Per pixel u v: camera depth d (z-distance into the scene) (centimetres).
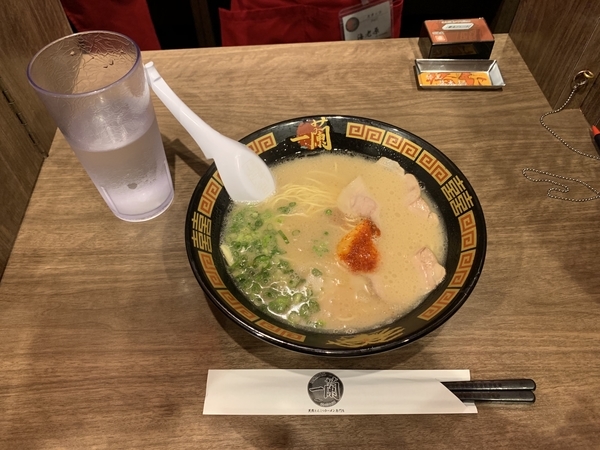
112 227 40
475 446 30
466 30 51
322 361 33
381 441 30
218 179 38
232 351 34
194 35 96
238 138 46
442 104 49
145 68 37
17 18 42
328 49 54
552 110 48
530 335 34
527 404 31
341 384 32
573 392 32
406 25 96
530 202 41
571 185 43
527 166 44
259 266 36
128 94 33
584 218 40
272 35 71
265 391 32
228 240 38
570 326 34
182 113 38
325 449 30
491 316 35
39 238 40
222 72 52
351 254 36
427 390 31
